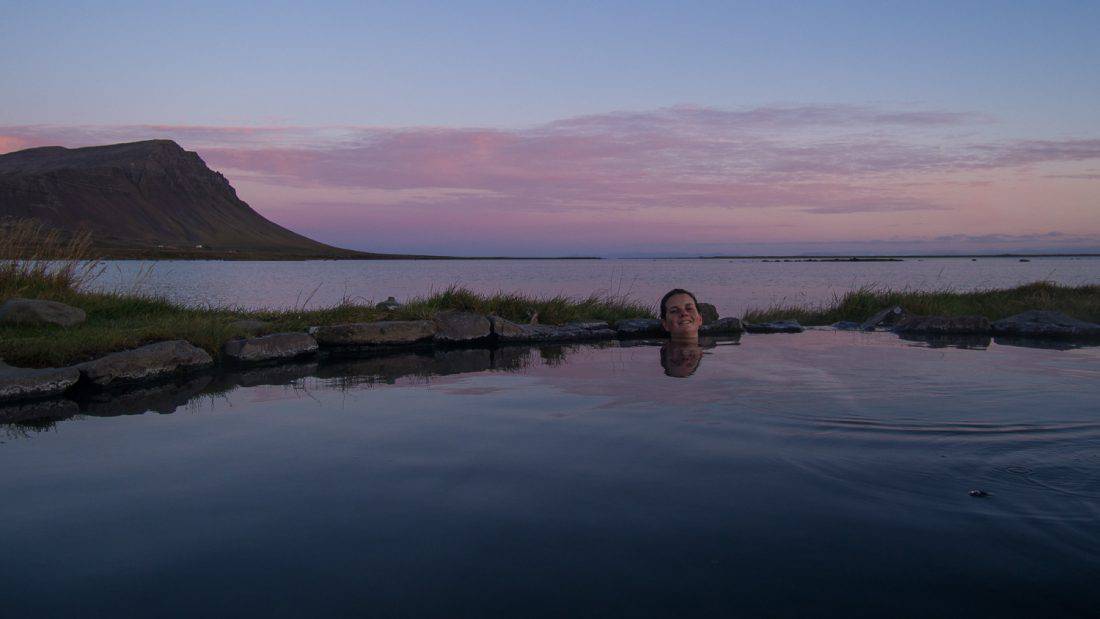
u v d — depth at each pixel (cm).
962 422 381
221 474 297
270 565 204
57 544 221
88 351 612
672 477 287
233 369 652
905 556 209
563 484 279
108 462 319
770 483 278
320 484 281
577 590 188
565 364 662
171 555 212
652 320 1030
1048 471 290
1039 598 182
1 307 743
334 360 718
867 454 319
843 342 845
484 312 1027
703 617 173
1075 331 913
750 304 1859
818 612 175
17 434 381
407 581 194
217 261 11525
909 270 6644
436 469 302
